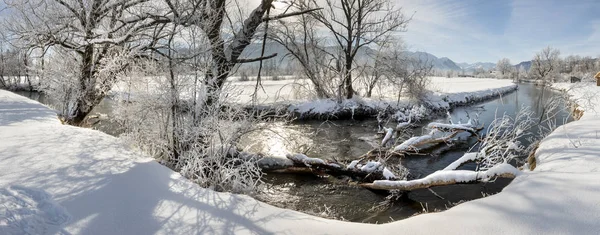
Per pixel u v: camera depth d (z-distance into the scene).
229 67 8.72
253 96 9.39
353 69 21.09
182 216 3.91
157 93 7.19
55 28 9.85
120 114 8.02
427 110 21.27
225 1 8.73
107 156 5.83
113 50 9.96
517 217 3.72
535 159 7.87
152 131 7.50
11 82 26.55
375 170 8.04
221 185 6.04
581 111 14.52
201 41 7.36
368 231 3.76
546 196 4.15
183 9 7.90
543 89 46.66
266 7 9.28
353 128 16.58
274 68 19.86
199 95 7.25
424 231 3.63
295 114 18.77
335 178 8.46
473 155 8.15
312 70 20.61
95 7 9.99
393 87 23.17
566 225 3.44
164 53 7.77
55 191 4.09
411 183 6.93
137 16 9.29
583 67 79.81
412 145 10.83
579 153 6.94
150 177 5.02
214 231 3.61
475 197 6.98
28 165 5.00
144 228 3.53
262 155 9.05
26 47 10.14
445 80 59.28
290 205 6.81
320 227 3.88
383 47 22.19
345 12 20.27
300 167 8.80
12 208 3.41
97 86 10.85
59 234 3.14
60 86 11.55
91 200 3.96
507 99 31.62
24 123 8.74
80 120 11.77
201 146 6.77
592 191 4.09
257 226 3.82
